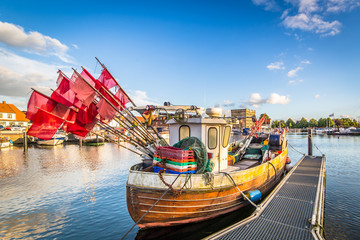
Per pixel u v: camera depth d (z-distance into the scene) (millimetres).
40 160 26422
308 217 7270
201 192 7473
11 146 43094
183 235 7688
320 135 85500
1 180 16703
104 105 7402
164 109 9727
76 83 6641
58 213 10219
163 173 7273
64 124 7539
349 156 27906
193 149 7727
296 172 14445
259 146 15805
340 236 7742
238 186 8680
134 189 7328
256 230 6422
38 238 7934
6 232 8383
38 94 6684
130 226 8875
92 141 48406
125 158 28516
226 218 8547
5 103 62344
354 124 134125
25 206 11133
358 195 12234
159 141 9758
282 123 125875
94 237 7980
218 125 9531
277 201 8797
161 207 7184
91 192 13523
